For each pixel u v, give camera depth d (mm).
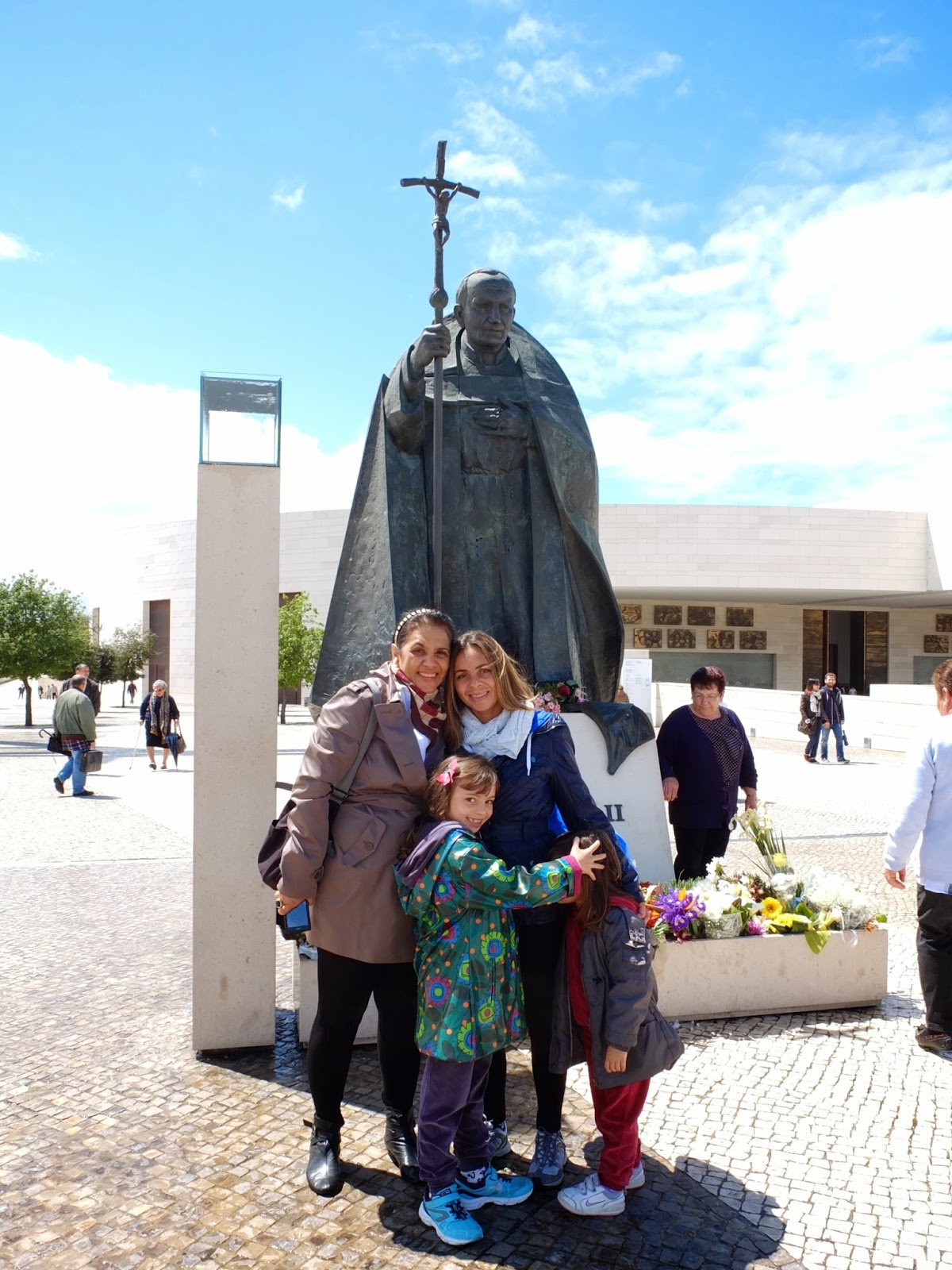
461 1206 2641
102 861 8289
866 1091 3543
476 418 5066
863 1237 2613
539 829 2939
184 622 44219
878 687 23500
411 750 2855
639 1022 2641
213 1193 2832
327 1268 2477
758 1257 2525
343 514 41188
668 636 48594
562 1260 2518
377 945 2795
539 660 5004
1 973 5043
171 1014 4414
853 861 8320
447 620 3006
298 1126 3266
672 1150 3105
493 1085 3061
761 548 42000
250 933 3916
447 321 5395
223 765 3893
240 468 3916
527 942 2896
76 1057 3883
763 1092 3533
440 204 4676
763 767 17859
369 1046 4035
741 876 4855
